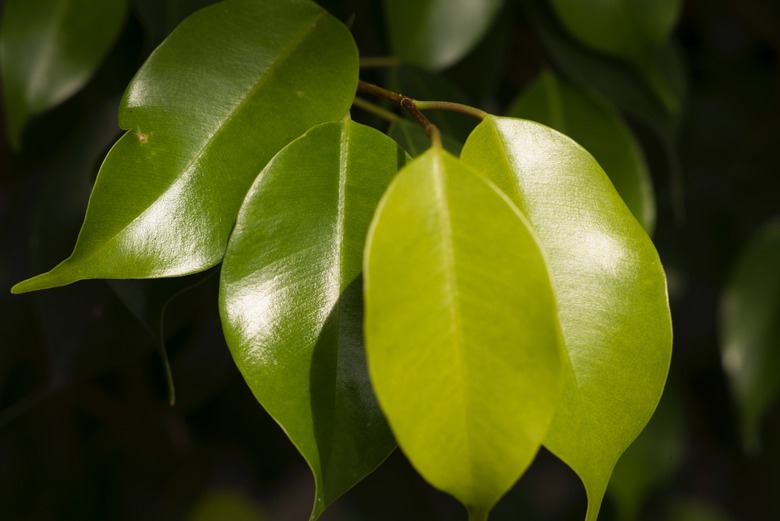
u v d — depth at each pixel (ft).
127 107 1.22
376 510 2.40
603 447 1.16
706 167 2.63
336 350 1.18
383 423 1.18
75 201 1.61
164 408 2.06
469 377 1.09
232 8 1.28
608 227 1.20
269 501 3.37
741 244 2.52
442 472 1.08
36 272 1.59
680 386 2.37
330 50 1.28
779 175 2.64
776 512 2.77
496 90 2.25
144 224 1.20
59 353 1.62
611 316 1.18
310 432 1.16
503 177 1.21
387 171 1.23
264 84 1.26
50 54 1.62
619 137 1.72
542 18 1.82
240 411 2.38
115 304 1.62
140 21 1.82
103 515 2.49
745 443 2.14
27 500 2.42
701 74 2.67
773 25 2.69
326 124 1.23
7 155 2.28
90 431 2.47
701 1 2.66
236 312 1.17
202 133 1.23
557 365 1.08
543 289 1.09
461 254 1.09
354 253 1.20
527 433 1.08
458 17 1.68
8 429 2.38
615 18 1.75
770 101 2.70
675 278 2.39
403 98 1.25
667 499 2.84
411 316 1.08
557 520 2.83
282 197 1.20
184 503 2.55
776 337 2.12
